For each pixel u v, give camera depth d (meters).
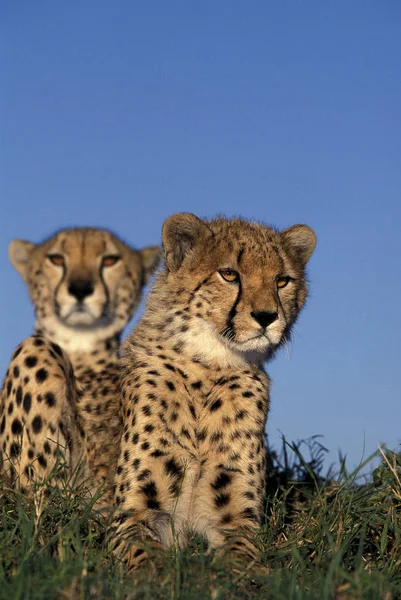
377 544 8.83
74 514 7.95
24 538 6.84
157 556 7.45
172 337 9.24
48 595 5.73
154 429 8.86
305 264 10.31
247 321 8.97
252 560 7.79
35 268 10.49
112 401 9.82
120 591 6.07
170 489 8.85
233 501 8.95
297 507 9.98
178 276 9.44
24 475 9.32
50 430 9.41
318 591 6.27
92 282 10.10
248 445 9.03
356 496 9.40
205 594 6.05
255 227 10.07
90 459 9.61
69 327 10.26
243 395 9.12
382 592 6.29
